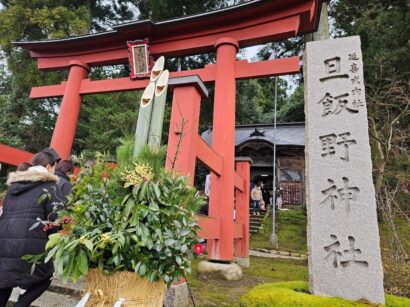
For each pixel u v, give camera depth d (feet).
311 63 10.68
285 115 59.72
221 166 13.85
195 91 10.13
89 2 42.39
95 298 4.26
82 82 21.08
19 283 6.08
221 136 14.43
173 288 8.81
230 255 13.53
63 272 4.18
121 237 4.09
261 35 16.52
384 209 18.81
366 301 7.68
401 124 26.35
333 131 9.77
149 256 4.38
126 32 19.29
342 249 8.60
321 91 10.28
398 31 28.76
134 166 4.94
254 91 49.19
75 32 35.17
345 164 9.36
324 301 7.06
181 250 4.58
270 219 37.11
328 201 9.15
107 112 34.88
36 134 36.88
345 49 10.41
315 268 8.63
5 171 23.40
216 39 17.79
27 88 35.40
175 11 36.60
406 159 23.75
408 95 24.08
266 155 46.55
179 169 9.15
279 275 16.12
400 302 7.97
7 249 6.17
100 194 4.66
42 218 6.48
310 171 9.59
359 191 8.99
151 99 6.10
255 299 7.29
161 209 4.66
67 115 19.98
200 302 9.91
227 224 13.56
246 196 18.48
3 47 35.01
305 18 16.88
